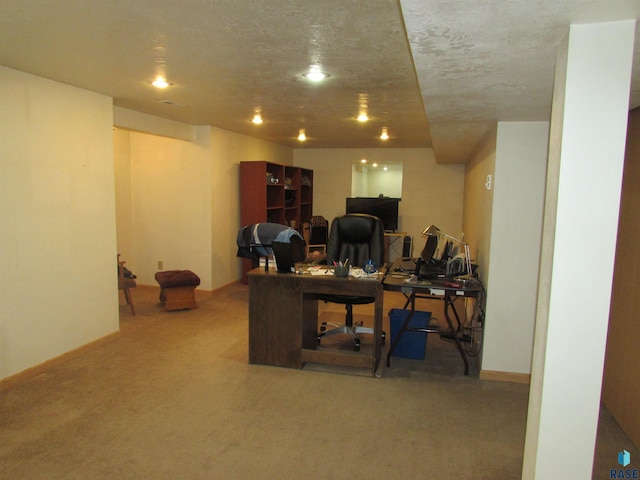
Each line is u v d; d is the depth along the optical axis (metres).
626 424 2.63
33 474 2.17
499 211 3.27
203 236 5.84
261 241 3.98
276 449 2.42
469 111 2.82
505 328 3.34
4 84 2.96
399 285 3.40
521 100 2.47
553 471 1.53
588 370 1.46
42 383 3.18
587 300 1.44
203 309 5.21
